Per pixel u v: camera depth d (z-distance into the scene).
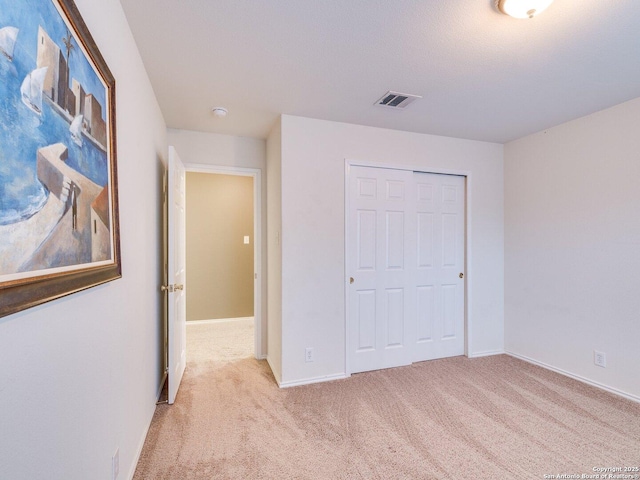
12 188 0.63
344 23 1.53
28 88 0.68
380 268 2.96
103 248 1.13
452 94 2.27
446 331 3.26
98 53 1.06
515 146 3.28
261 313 3.20
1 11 0.60
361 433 1.93
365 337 2.90
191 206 4.51
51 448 0.81
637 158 2.33
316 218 2.68
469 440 1.86
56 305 0.83
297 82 2.10
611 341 2.46
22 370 0.69
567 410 2.19
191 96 2.29
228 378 2.72
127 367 1.49
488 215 3.36
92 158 1.03
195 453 1.74
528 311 3.14
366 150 2.87
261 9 1.43
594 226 2.59
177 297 2.47
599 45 1.70
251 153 3.19
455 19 1.50
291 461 1.68
